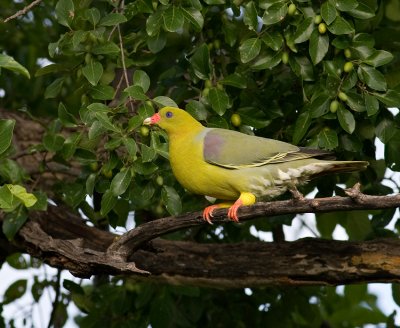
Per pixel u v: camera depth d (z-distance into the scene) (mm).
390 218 12117
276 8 10219
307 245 11641
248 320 13930
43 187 13734
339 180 12469
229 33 11188
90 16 10492
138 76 10430
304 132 10508
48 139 11562
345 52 10398
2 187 8734
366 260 11281
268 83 11578
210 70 10844
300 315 14875
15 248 13172
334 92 10438
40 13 15406
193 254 12242
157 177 10859
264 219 13789
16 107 15820
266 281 11906
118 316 13586
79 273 10867
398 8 13117
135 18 11828
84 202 12258
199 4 10492
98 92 10703
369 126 11195
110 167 10516
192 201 12891
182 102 12195
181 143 10844
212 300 14062
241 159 10594
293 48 10508
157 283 13031
